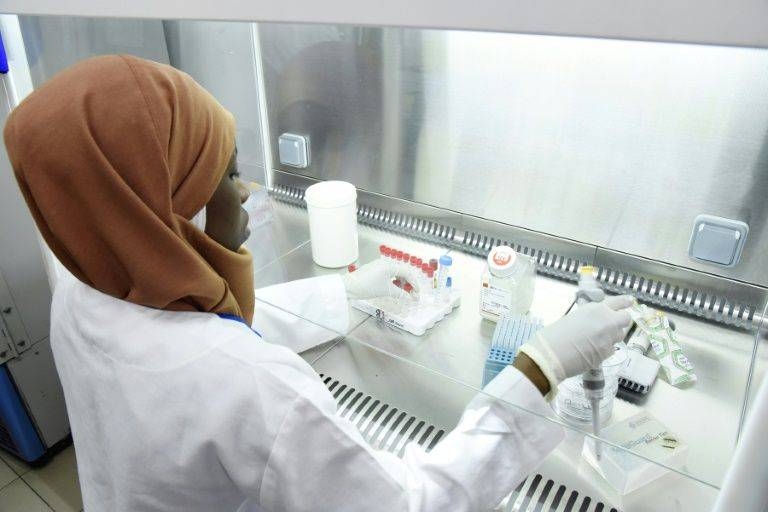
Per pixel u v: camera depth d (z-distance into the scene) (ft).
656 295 4.27
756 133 3.58
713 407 3.26
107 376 2.52
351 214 4.74
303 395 2.35
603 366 3.38
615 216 4.32
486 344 3.93
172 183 2.46
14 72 4.16
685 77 3.67
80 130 2.17
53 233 2.43
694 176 3.90
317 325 4.42
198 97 2.53
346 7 1.99
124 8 2.62
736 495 1.97
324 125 5.54
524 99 4.34
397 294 4.26
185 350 2.43
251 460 2.32
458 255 5.02
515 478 2.83
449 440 2.81
